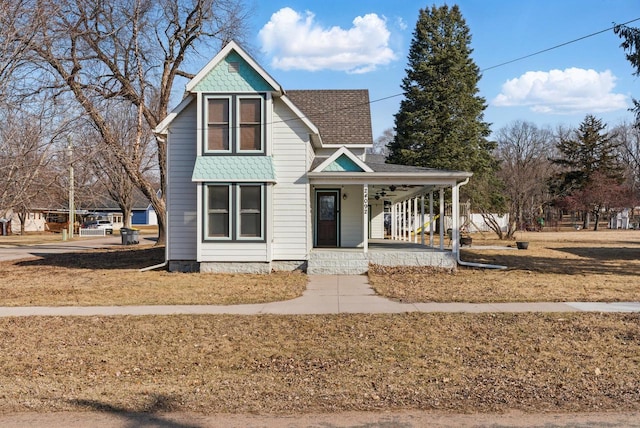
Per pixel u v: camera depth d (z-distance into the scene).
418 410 5.86
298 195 18.27
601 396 6.29
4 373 7.45
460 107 37.88
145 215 91.00
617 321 10.20
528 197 47.72
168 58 29.08
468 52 39.59
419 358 7.96
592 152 61.00
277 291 14.20
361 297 13.27
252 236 17.70
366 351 8.37
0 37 13.91
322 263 17.77
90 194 20.33
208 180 17.48
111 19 25.19
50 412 5.88
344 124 23.39
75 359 8.12
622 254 25.67
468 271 18.19
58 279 17.17
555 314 10.88
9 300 13.16
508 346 8.56
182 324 10.36
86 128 20.52
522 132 69.62
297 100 25.28
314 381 6.90
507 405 6.00
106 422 5.57
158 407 5.97
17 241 44.41
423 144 38.31
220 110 17.66
